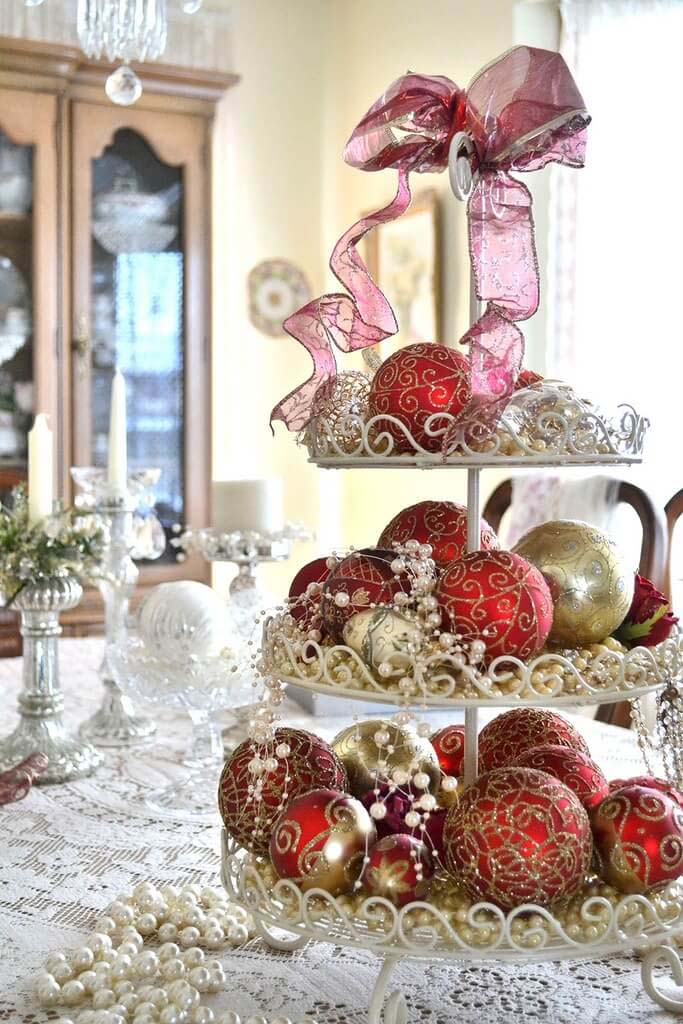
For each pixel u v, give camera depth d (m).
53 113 3.19
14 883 1.00
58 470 3.25
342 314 0.86
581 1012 0.79
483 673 0.76
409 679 0.73
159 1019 0.74
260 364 3.83
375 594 0.79
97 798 1.26
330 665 0.77
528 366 2.96
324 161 3.90
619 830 0.76
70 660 2.03
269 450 3.85
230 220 3.76
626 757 1.33
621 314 2.83
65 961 0.82
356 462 0.80
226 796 0.85
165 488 3.46
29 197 3.19
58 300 3.23
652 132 2.75
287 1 3.81
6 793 1.23
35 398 3.21
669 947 0.82
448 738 0.97
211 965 0.83
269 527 1.52
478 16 3.09
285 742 0.87
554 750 0.85
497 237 0.76
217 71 3.39
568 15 2.86
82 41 1.89
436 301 3.25
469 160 0.77
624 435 0.78
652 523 1.82
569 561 0.82
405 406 0.79
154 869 1.04
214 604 1.32
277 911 0.77
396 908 0.75
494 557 0.78
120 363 3.38
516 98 0.76
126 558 1.61
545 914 0.71
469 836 0.74
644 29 2.76
